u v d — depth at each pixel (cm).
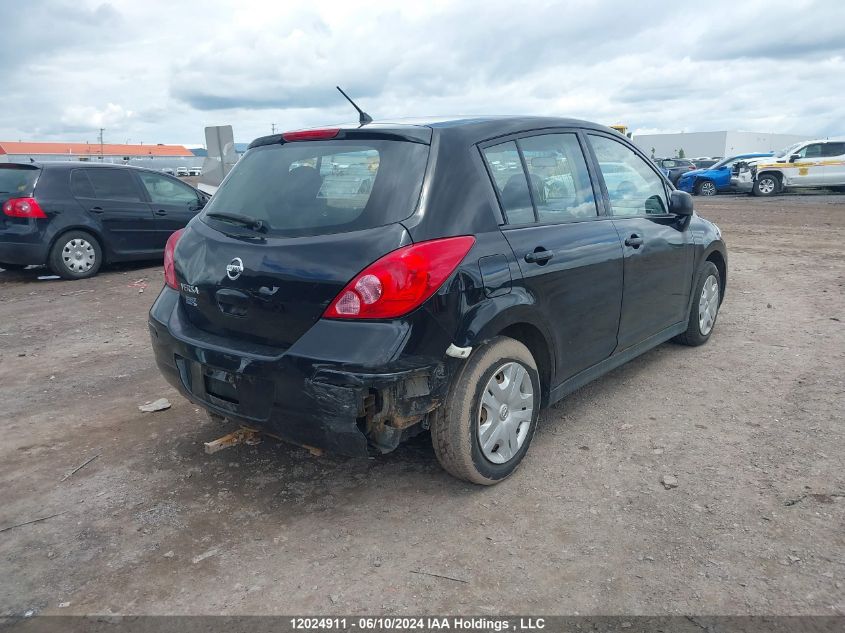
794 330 607
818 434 391
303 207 321
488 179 337
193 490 352
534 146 378
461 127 343
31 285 945
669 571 273
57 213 950
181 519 325
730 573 270
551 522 311
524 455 357
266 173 351
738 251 1095
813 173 2409
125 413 459
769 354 540
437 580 273
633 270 427
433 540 300
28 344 639
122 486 358
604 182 427
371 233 294
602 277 395
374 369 279
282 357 295
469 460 324
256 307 312
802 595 256
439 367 298
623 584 267
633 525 307
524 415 352
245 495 345
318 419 290
